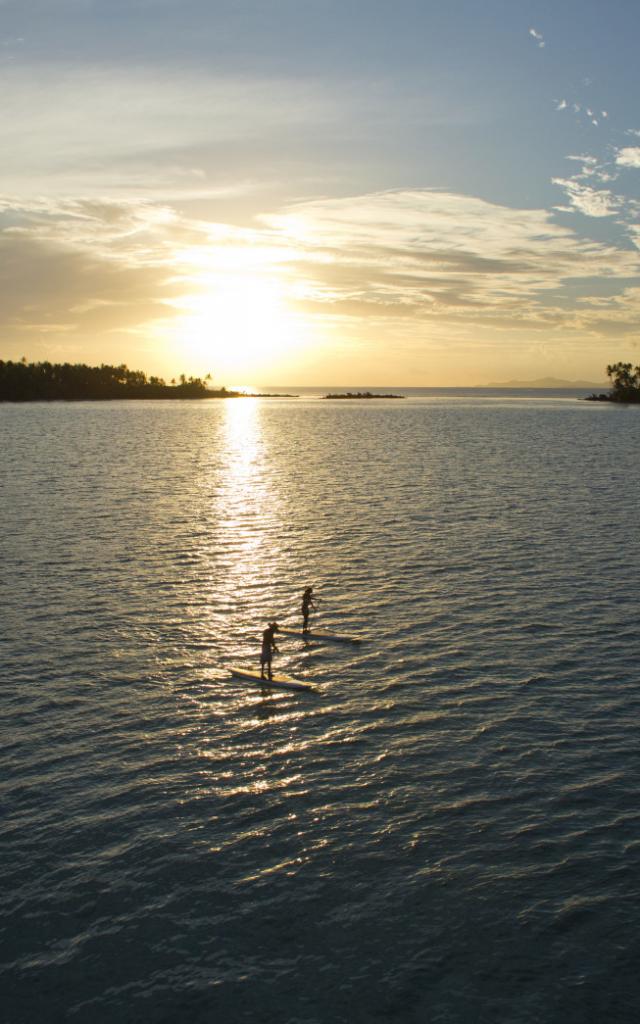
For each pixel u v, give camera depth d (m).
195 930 17.66
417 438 161.25
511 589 43.22
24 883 19.08
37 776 23.75
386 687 30.31
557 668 32.03
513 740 26.02
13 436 160.62
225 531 58.97
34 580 44.84
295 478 92.19
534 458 115.62
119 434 172.38
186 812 22.00
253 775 23.91
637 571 47.00
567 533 58.16
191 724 27.23
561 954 17.03
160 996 15.94
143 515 65.88
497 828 21.30
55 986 16.17
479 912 18.23
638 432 177.50
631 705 28.53
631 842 20.69
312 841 20.75
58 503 71.88
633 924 17.88
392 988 16.16
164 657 33.34
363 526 60.94
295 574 46.50
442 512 67.38
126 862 19.86
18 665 32.16
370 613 39.25
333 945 17.27
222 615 38.97
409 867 19.75
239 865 19.80
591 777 23.75
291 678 31.08
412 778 23.72
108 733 26.48
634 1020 15.45
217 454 124.81
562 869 19.66
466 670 31.91
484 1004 15.77
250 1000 15.86
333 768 24.31
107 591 42.81
